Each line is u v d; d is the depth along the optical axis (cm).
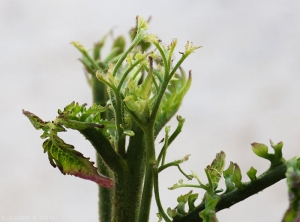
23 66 73
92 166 26
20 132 71
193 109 72
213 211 24
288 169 22
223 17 75
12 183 68
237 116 71
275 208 67
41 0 75
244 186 24
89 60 35
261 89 72
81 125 25
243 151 69
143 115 25
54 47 74
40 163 70
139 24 26
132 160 26
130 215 26
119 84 25
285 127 70
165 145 26
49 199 68
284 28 74
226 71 74
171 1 75
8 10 74
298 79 73
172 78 27
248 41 74
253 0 75
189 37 74
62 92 73
